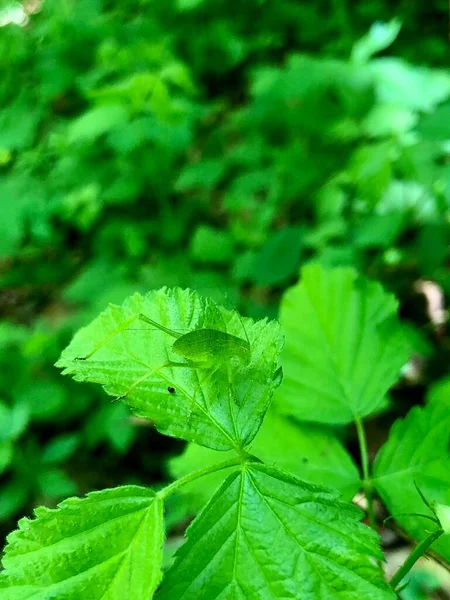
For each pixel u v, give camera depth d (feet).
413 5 1.90
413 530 0.43
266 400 0.37
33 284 1.62
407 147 1.15
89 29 1.94
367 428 1.02
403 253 1.20
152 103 1.33
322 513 0.33
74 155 1.59
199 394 0.38
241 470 0.35
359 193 1.15
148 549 0.32
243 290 1.31
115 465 1.13
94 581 0.31
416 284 1.20
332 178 1.36
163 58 1.65
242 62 2.10
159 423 0.37
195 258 1.32
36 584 0.31
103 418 1.11
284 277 1.14
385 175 1.12
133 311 0.43
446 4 1.86
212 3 2.06
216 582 0.32
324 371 0.53
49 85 1.84
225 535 0.33
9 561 0.32
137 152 1.54
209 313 0.42
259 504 0.33
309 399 0.52
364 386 0.52
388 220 1.14
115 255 1.47
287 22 2.08
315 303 0.56
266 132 1.55
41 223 1.46
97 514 0.33
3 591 0.31
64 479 1.01
